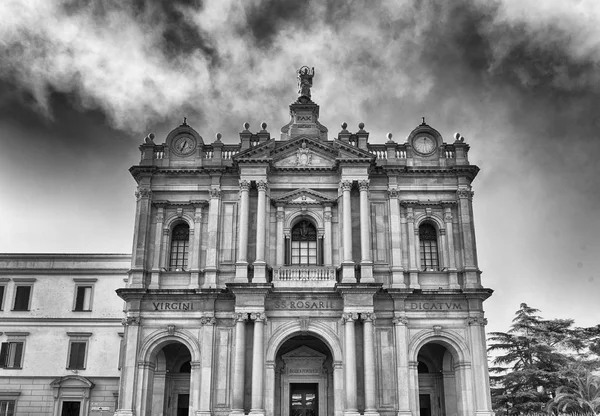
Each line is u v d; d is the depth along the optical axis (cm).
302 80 5509
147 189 5016
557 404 5225
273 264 4844
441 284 4850
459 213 4991
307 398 4856
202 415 4434
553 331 6606
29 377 5803
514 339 6297
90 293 6050
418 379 5019
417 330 4694
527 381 5928
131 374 4550
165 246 4947
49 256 6131
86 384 5744
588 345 6556
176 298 4722
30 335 5922
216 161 5106
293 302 4669
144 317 4691
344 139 5150
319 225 4959
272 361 4534
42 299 6019
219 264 4841
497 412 5947
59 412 5712
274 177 5053
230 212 4991
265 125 5253
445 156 5172
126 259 6134
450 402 4841
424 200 5044
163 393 4872
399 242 4894
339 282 4659
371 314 4544
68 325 5959
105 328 5934
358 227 4881
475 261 4869
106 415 5712
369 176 5053
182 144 5175
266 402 4459
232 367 4581
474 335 4653
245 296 4581
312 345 4928
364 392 4447
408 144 5172
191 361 4612
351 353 4456
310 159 5094
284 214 4978
